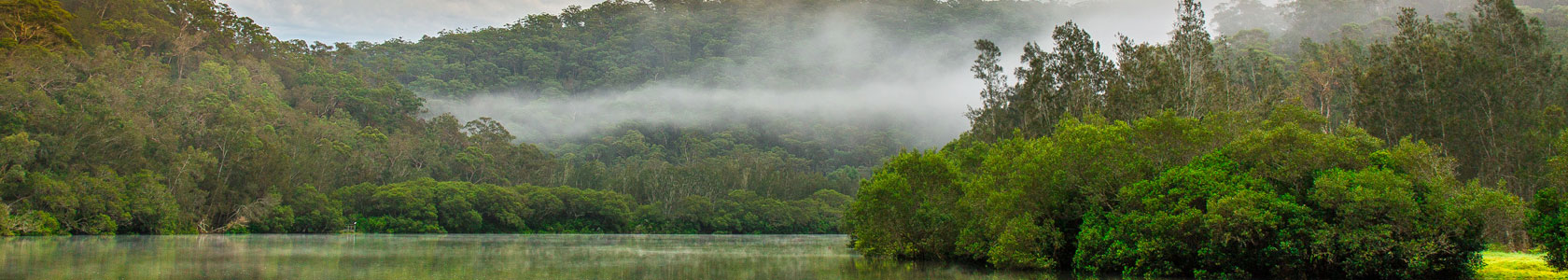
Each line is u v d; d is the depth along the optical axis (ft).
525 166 480.23
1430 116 163.22
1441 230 87.92
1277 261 95.96
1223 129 114.83
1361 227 89.30
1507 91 163.84
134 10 380.37
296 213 300.20
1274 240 93.50
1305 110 117.08
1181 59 164.96
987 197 126.52
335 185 350.23
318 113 450.71
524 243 240.12
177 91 290.15
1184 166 105.60
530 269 127.13
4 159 194.80
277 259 134.92
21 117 207.00
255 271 111.65
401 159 406.00
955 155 199.41
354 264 128.67
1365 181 88.12
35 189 199.11
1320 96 263.90
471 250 183.21
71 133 219.41
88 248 151.94
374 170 382.63
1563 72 182.39
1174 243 98.12
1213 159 104.17
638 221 413.39
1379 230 87.45
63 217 207.82
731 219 419.74
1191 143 109.60
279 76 463.42
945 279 112.68
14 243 164.86
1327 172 92.99
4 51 231.30
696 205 417.49
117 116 235.81
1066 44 188.96
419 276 109.70
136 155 240.53
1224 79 169.68
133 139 236.22
